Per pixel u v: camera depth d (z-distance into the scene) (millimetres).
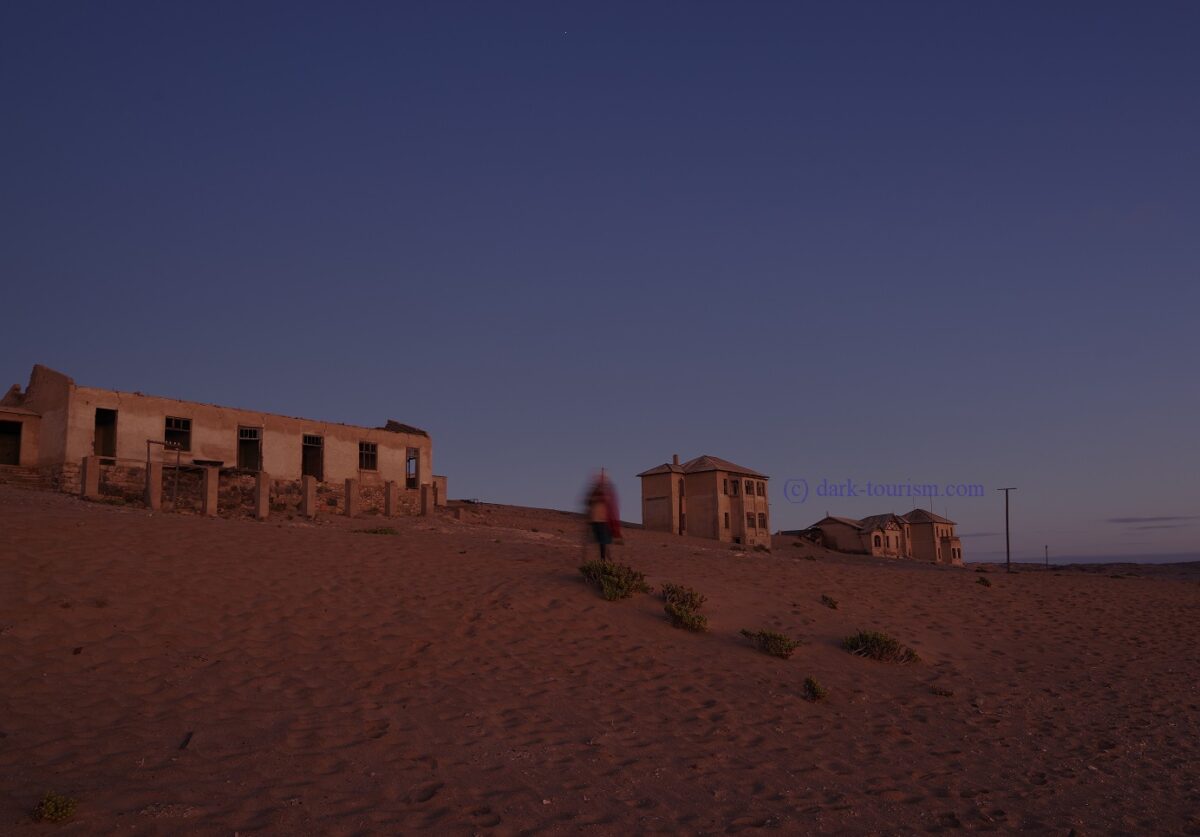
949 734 11266
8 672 9055
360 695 9828
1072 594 25828
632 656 12922
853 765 9570
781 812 7887
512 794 7566
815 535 79875
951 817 8180
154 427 35938
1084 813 8602
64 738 7621
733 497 68000
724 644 14305
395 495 42812
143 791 6688
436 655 11719
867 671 14078
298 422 41156
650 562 21688
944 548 86625
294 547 16703
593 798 7719
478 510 52688
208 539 16109
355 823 6559
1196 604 26422
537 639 13125
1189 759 10898
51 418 34906
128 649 10211
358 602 13594
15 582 11750
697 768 8852
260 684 9742
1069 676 15578
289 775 7375
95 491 31906
